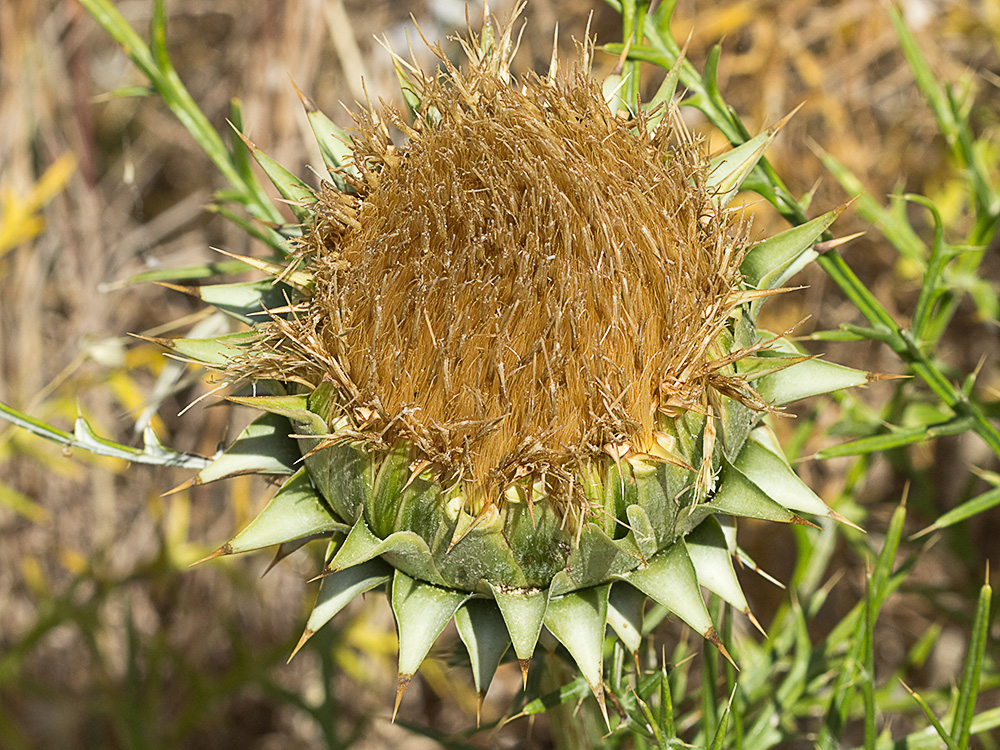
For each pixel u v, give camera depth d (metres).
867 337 0.27
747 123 0.36
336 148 0.26
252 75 0.34
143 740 0.33
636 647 0.24
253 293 0.26
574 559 0.24
